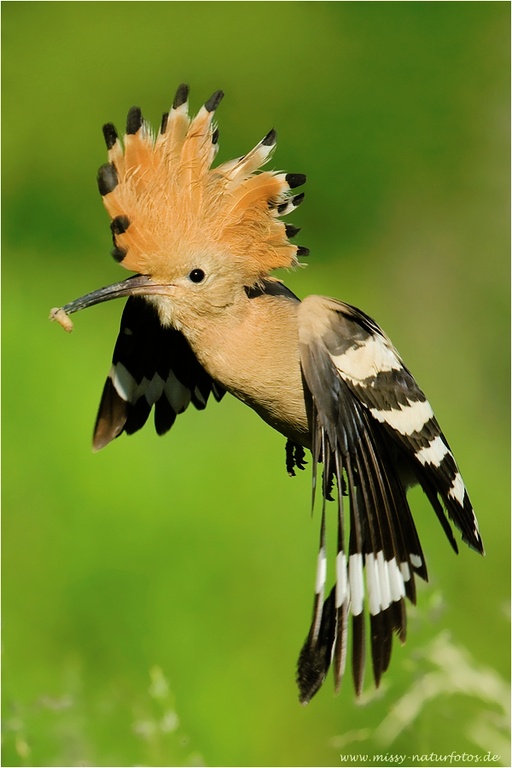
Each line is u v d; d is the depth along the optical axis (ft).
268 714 34.78
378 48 59.16
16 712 27.48
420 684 27.91
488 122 59.11
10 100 56.65
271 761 33.94
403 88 58.80
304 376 24.59
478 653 36.24
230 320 25.49
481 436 51.52
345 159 57.82
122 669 35.37
